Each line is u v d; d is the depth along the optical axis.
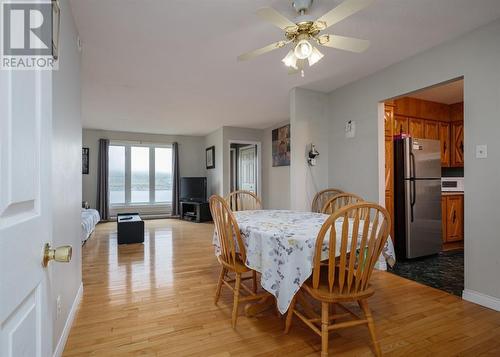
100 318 2.01
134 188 7.04
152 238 4.75
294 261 1.59
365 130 3.26
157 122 5.79
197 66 2.95
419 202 3.46
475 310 2.12
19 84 0.68
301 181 3.64
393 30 2.26
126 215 5.16
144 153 7.14
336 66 2.96
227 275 2.75
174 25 2.17
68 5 1.82
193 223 6.34
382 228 1.55
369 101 3.21
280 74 3.18
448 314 2.07
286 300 1.57
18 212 0.67
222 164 6.27
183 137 7.39
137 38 2.36
